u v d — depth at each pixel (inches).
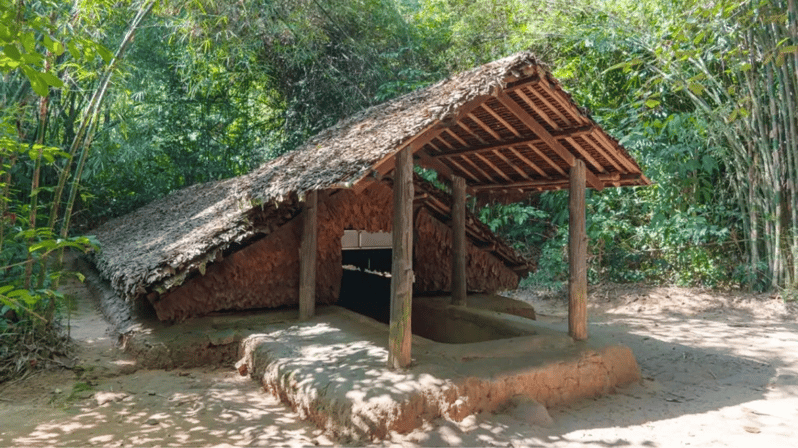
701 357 218.7
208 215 271.0
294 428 144.9
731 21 295.1
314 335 200.8
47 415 151.8
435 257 276.7
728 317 303.0
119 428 142.9
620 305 340.5
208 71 461.7
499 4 423.8
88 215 458.3
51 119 351.3
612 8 351.9
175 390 175.0
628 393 174.6
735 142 329.4
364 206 254.4
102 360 200.2
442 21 487.2
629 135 344.5
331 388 147.6
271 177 196.7
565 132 179.6
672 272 365.4
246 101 512.4
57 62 229.9
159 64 444.1
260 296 233.1
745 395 173.0
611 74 401.7
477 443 132.2
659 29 331.3
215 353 205.9
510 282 302.0
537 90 164.7
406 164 158.4
